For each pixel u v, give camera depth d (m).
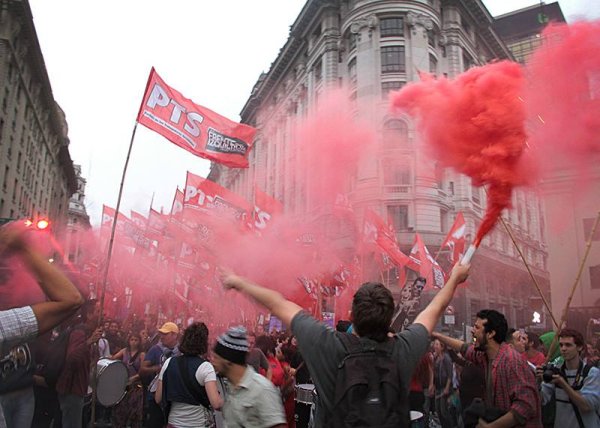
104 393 6.42
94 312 6.78
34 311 1.82
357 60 31.72
